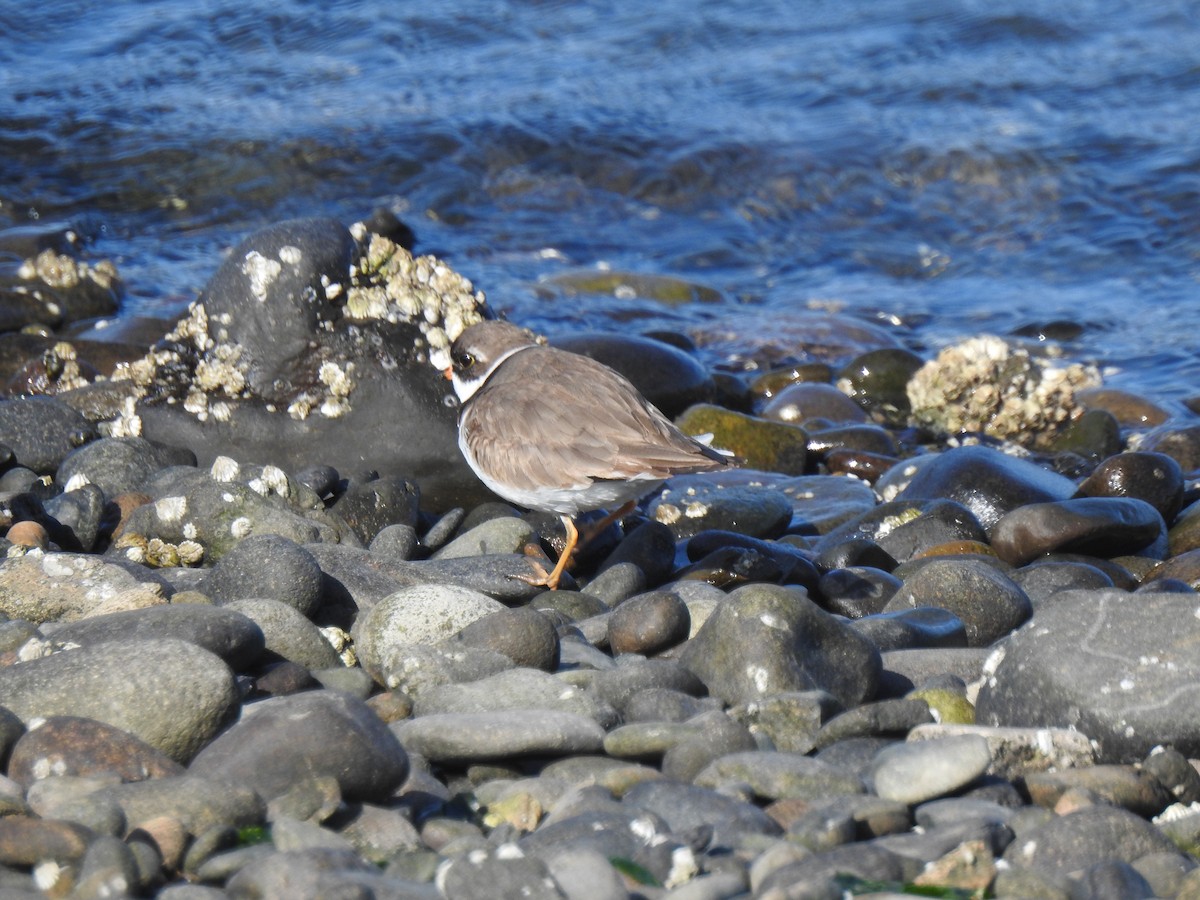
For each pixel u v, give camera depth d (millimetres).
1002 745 7121
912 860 6062
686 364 16484
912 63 30578
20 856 5875
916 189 25594
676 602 9164
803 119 27781
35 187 24516
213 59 30422
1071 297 21859
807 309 21516
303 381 12789
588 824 6238
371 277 13008
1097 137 26672
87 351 15984
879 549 11672
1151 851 6320
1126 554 12055
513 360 11180
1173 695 7270
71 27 31750
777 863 5973
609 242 24078
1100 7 33062
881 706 7547
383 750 6656
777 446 15359
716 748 7148
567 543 10930
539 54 31109
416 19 32562
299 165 25547
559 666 8727
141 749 6762
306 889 5570
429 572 10281
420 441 12703
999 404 17094
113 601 8961
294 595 9133
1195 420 16875
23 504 11008
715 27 32594
